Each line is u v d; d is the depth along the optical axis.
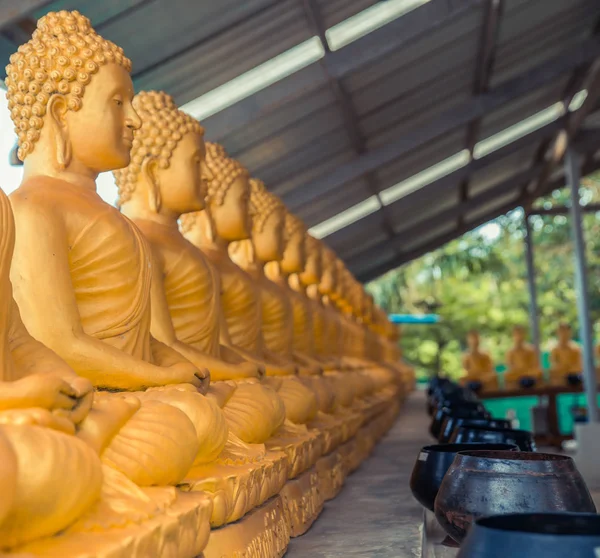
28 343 2.43
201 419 2.78
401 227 17.14
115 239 3.00
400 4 7.49
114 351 2.93
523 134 13.82
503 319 25.81
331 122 9.33
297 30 7.00
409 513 4.73
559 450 11.75
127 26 5.80
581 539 1.53
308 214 12.38
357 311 11.59
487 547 1.59
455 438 3.96
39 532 1.84
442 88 10.25
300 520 4.14
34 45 3.02
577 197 12.66
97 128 3.02
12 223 2.26
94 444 2.18
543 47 10.57
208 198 4.90
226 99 7.43
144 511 2.12
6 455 1.66
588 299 12.02
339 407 6.48
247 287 4.96
